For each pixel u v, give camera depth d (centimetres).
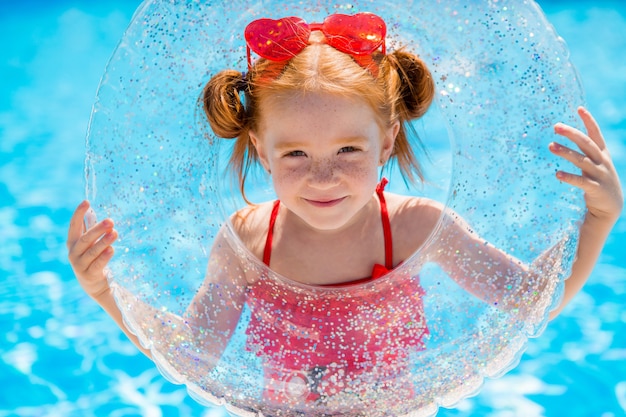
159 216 253
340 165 242
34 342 437
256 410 249
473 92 257
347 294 264
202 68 255
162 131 252
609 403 379
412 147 299
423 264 263
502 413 376
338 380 250
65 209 571
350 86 240
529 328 243
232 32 259
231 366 253
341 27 250
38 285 490
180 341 250
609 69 750
